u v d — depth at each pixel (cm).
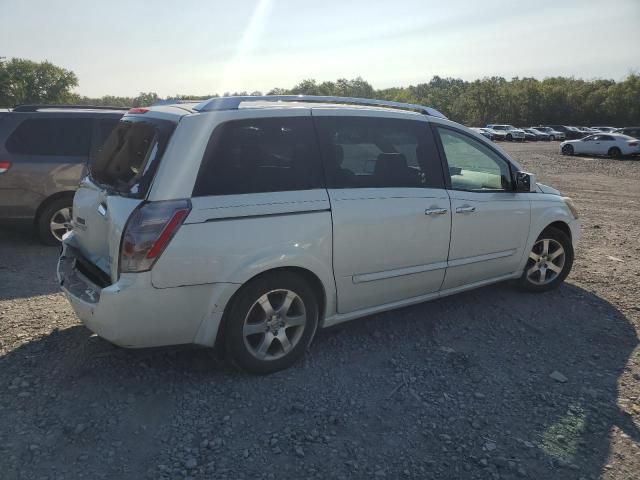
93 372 357
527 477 271
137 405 322
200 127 330
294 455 282
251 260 333
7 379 346
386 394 345
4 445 281
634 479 271
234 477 264
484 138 477
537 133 5719
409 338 430
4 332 415
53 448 280
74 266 384
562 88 8662
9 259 628
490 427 313
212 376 358
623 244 774
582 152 2998
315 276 367
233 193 333
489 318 472
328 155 375
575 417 325
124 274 312
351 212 373
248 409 323
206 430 301
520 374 377
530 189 489
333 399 337
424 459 283
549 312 490
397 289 413
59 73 9156
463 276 456
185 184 320
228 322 340
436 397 344
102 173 388
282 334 362
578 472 276
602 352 414
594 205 1191
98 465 269
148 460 274
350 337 427
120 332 316
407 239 405
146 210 312
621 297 533
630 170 2147
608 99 8200
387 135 409
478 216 449
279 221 343
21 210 665
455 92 10175
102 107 729
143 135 357
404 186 407
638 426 317
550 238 526
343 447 290
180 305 321
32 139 666
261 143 350
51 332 418
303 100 402
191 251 316
